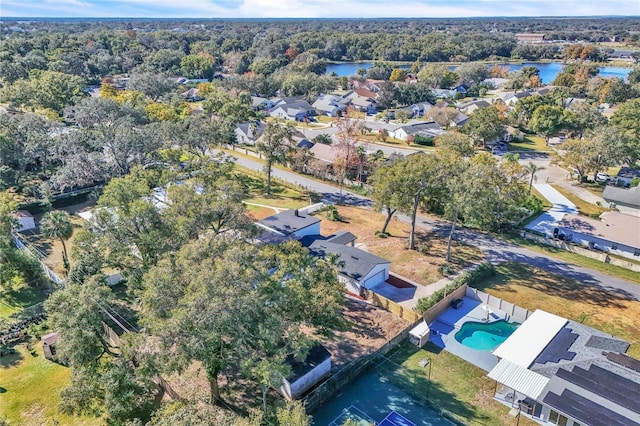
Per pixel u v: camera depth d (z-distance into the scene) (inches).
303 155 3208.7
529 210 2512.3
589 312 1669.5
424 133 4215.1
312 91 6092.5
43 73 4921.3
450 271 1934.1
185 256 1168.8
